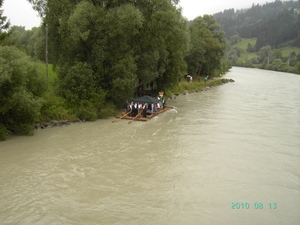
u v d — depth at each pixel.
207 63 80.31
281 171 18.56
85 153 19.34
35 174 15.81
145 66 34.69
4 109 19.91
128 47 31.78
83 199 13.62
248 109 39.62
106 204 13.30
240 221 12.75
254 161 20.00
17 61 19.77
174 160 19.16
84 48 31.28
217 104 42.72
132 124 27.56
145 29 32.44
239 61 190.00
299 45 190.12
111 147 20.81
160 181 16.00
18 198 13.33
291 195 15.48
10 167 16.47
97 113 28.91
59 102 26.75
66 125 25.61
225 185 16.11
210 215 13.04
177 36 34.59
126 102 32.06
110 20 29.16
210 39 78.06
